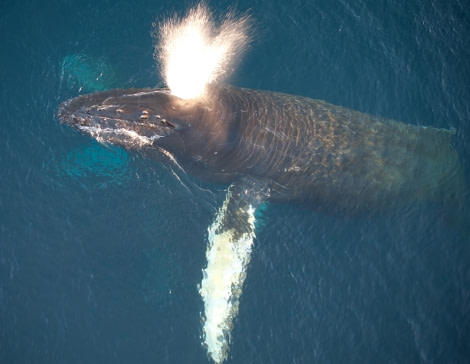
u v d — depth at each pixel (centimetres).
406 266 1348
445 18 1742
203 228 1380
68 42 1656
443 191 1408
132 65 1589
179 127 1338
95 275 1341
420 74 1647
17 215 1418
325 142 1384
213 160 1397
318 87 1611
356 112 1470
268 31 1700
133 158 1454
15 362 1248
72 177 1459
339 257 1364
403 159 1401
